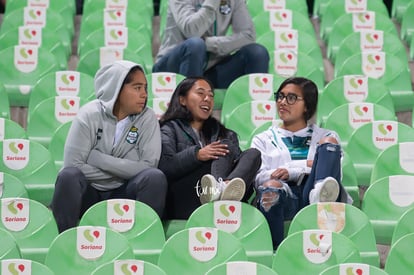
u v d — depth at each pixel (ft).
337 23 68.18
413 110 59.11
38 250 46.60
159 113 56.65
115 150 49.26
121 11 68.64
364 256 46.52
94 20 68.39
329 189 47.11
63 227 47.34
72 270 44.37
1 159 52.11
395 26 72.02
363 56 62.80
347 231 46.78
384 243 49.55
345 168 51.93
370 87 59.41
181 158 48.75
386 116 56.29
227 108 58.75
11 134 54.54
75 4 74.79
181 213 49.24
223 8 61.57
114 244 44.70
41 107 56.54
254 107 56.44
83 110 49.32
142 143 49.49
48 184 52.08
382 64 62.75
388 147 52.39
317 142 50.78
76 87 59.36
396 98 61.26
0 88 58.08
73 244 44.60
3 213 47.03
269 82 59.16
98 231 44.75
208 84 51.11
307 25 69.10
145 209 46.93
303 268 44.55
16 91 60.70
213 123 50.98
